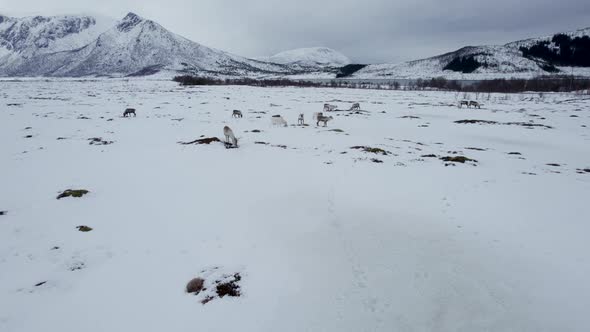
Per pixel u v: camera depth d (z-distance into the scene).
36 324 6.37
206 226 10.17
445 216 10.89
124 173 15.28
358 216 10.84
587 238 9.41
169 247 9.02
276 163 16.94
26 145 20.36
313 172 15.45
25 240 9.36
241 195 12.59
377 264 8.19
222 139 22.69
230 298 7.05
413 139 25.88
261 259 8.41
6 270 8.00
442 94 77.75
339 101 56.28
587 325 6.16
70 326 6.33
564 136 27.41
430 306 6.75
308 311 6.63
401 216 10.87
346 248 8.91
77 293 7.25
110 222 10.47
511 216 10.90
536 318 6.39
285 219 10.58
